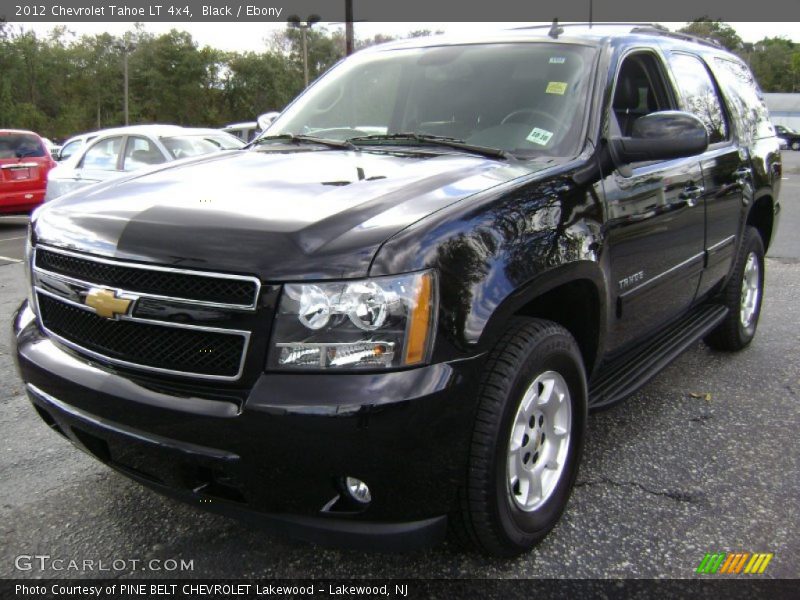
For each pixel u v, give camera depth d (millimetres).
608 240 2883
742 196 4426
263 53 83938
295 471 2092
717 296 4629
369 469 2068
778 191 5148
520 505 2549
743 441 3600
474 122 3242
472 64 3492
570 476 2797
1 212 12547
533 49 3434
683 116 2943
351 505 2207
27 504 3037
